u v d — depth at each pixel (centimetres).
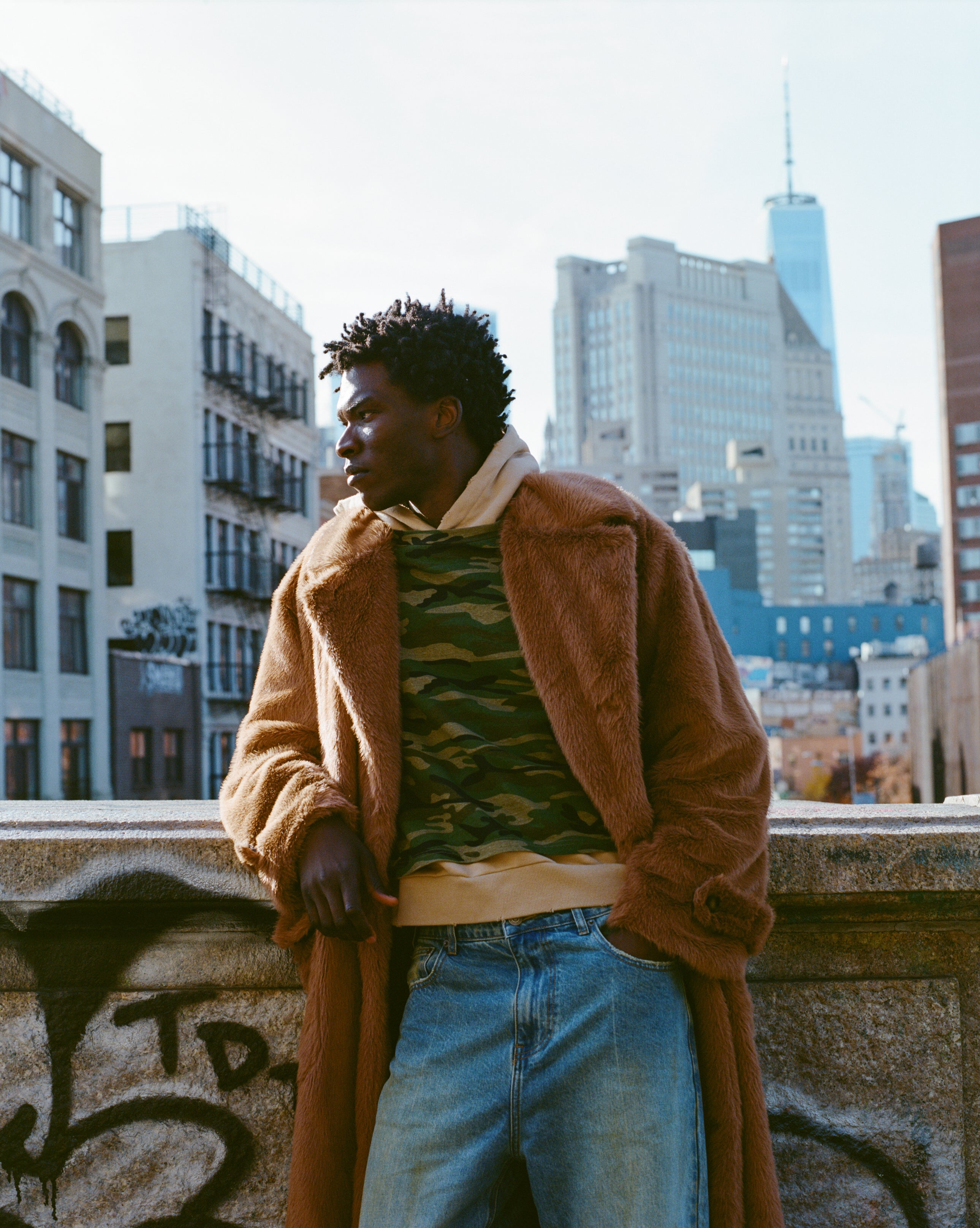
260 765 200
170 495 4178
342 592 194
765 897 188
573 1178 174
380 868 188
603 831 187
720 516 13800
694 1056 185
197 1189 241
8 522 3027
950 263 8338
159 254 4216
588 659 186
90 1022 243
